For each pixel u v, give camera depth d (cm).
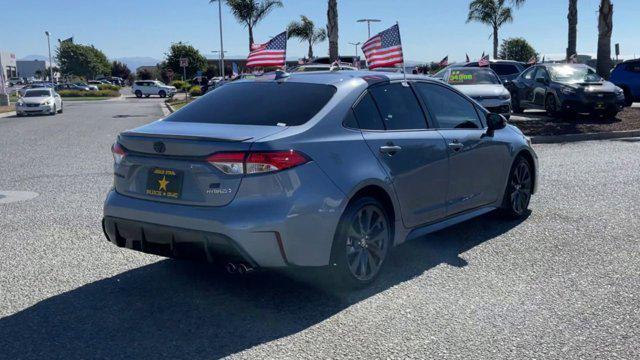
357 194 465
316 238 431
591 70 1919
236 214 410
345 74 525
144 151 449
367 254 479
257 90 515
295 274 510
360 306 445
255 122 462
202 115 492
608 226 660
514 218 687
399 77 545
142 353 374
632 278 500
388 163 490
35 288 485
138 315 431
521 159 679
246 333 402
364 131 484
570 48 2797
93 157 1267
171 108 3616
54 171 1076
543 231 643
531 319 420
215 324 416
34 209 762
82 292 476
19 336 399
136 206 450
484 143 606
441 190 553
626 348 377
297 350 377
